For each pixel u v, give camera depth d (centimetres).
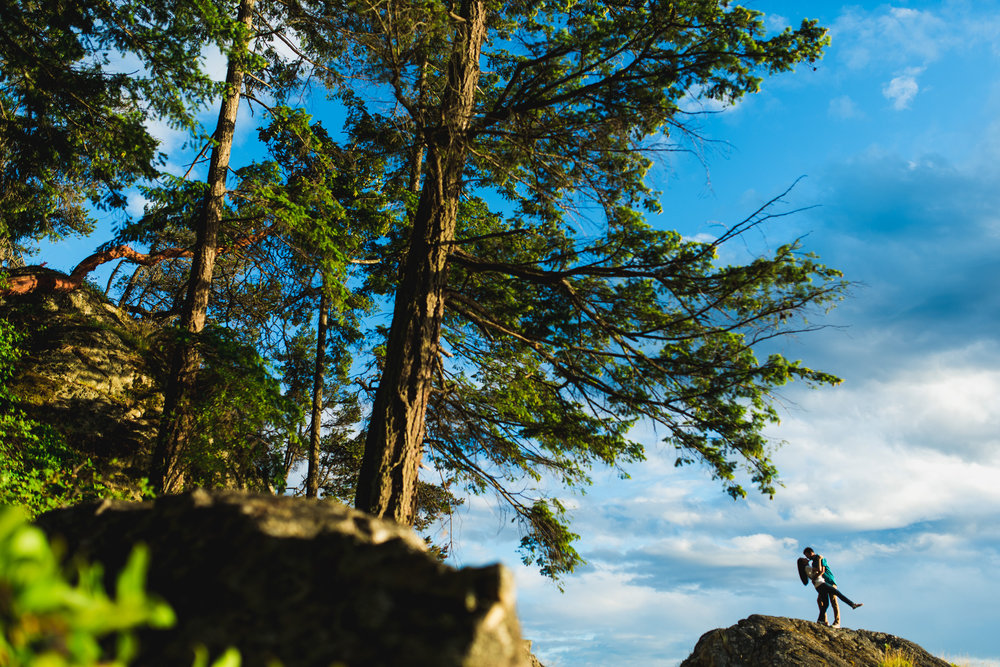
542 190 1161
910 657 1015
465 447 1351
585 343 1180
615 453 1246
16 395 1344
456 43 1166
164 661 213
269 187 1408
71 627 99
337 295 1387
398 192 1481
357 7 1009
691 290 1000
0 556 94
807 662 970
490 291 1289
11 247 1723
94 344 1605
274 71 1566
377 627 211
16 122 1280
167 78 1215
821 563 1309
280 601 227
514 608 227
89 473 1152
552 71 1168
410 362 1034
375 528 274
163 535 264
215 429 1346
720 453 1042
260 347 1692
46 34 1218
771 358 959
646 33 1035
